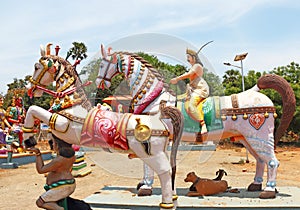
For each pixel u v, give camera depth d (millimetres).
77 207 4551
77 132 4695
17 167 13156
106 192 6594
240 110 6145
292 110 6250
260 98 6184
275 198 6039
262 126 6098
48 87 5488
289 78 22859
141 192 6242
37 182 9891
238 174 11000
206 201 5863
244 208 5527
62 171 4500
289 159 15578
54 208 4383
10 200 7531
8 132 13641
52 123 4781
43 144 18078
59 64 5145
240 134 6312
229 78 26594
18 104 14836
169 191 4504
